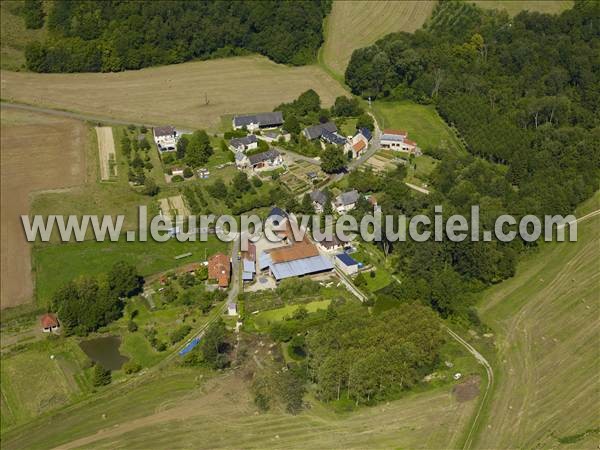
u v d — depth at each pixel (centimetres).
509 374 14988
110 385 15362
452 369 15200
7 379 15675
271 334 16338
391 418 14000
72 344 16600
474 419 13875
